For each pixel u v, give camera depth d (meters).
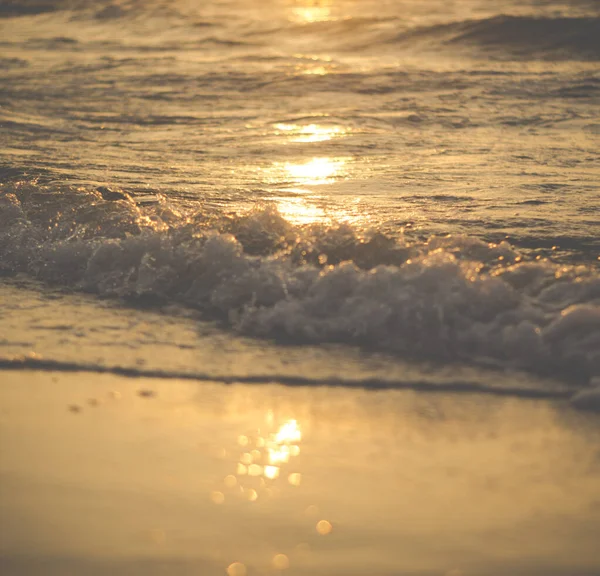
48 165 19.36
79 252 12.50
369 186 17.28
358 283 10.30
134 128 25.20
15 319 10.54
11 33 55.34
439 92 31.03
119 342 9.79
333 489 6.70
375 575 5.65
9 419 7.89
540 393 8.48
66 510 6.39
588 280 10.12
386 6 61.81
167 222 13.26
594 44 42.69
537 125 24.70
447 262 10.20
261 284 10.86
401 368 9.09
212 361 9.25
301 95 31.31
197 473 6.93
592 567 5.73
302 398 8.40
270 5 66.56
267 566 5.73
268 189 17.02
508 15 46.06
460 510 6.42
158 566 5.73
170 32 54.47
